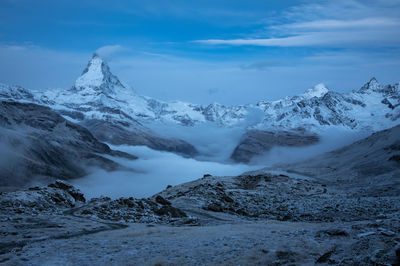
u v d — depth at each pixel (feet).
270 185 376.68
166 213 180.34
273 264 78.38
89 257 90.84
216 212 207.82
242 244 97.55
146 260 87.86
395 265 65.77
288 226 137.59
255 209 228.63
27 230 121.08
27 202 173.37
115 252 95.66
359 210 212.64
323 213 209.97
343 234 92.73
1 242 105.50
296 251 83.71
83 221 146.20
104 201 199.72
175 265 83.82
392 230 86.99
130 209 179.11
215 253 91.09
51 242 106.63
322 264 73.36
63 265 84.48
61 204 190.80
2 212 149.69
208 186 267.59
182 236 116.88
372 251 72.43
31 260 87.76
